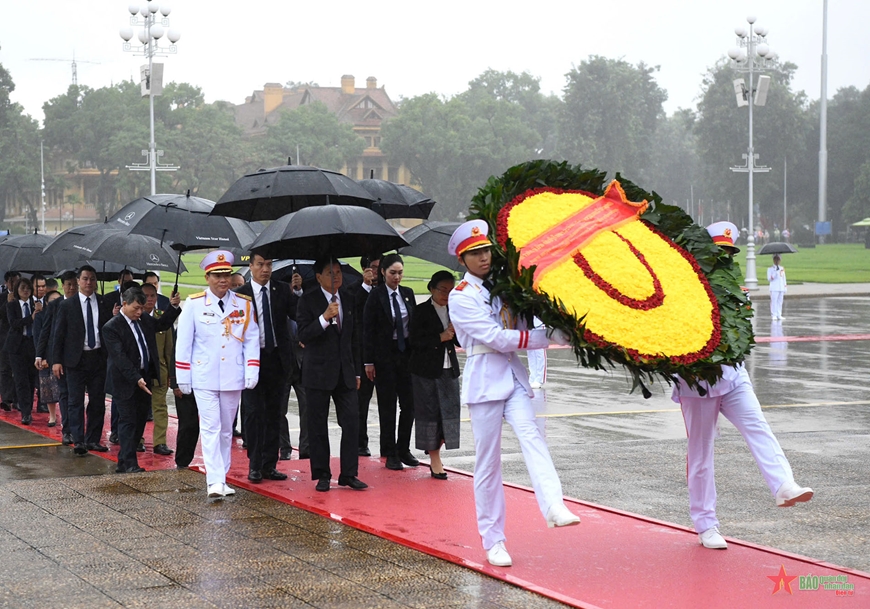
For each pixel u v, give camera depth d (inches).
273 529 285.1
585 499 336.2
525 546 267.9
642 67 4862.2
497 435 251.8
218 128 4234.7
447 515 303.6
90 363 443.8
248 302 346.0
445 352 363.9
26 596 222.4
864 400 588.7
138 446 441.4
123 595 222.8
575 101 4498.0
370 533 281.4
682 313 251.4
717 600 220.8
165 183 4092.0
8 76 4333.2
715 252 271.1
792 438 456.8
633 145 4517.7
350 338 346.0
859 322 1170.6
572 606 215.3
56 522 292.4
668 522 301.3
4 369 601.0
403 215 474.9
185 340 338.0
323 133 4613.7
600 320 243.4
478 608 214.2
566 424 510.9
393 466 384.2
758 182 4175.7
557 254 252.7
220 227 438.0
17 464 418.3
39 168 4362.7
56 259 561.9
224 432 347.6
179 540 271.7
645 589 229.0
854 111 4249.5
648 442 453.4
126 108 4370.1
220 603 217.3
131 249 434.6
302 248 363.6
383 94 5398.6
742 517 309.4
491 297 248.7
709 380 246.5
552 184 273.9
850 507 321.7
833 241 4421.8
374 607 214.8
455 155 4407.0
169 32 1209.4
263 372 358.0
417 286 1784.0
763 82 1592.0
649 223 270.7
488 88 5895.7
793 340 971.3
